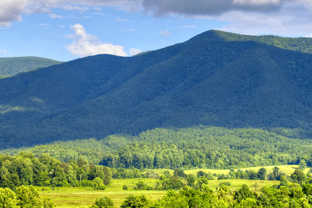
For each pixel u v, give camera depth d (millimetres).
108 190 170750
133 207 103000
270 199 108438
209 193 119062
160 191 167250
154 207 100125
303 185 122438
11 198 102812
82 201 137125
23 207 103438
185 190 116125
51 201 112938
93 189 173000
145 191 166625
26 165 178125
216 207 104562
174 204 101312
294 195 115000
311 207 103688
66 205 128625
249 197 110688
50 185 176625
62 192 159125
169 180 176625
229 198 112000
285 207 104312
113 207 111062
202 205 103250
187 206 101375
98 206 111125
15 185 163500
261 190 119375
